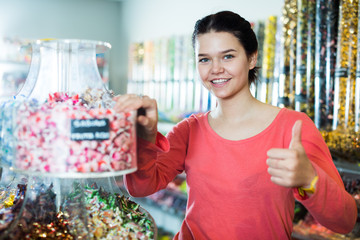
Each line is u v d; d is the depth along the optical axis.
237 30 1.20
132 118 0.89
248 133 1.26
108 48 1.05
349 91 2.15
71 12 5.51
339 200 0.96
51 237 0.96
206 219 1.26
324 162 1.12
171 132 1.41
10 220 1.01
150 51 4.89
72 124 0.81
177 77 4.40
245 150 1.23
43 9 5.27
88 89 0.98
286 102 2.52
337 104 2.20
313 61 2.38
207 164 1.28
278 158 0.84
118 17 6.00
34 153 0.83
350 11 2.12
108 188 1.21
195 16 4.44
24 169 0.85
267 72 2.97
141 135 1.05
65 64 0.99
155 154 1.13
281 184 0.84
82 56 1.00
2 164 0.98
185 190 3.96
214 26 1.20
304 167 0.85
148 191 1.23
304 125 1.19
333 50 2.26
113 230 1.03
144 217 1.16
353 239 2.17
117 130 0.86
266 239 1.20
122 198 1.22
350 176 2.16
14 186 1.26
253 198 1.20
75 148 0.82
